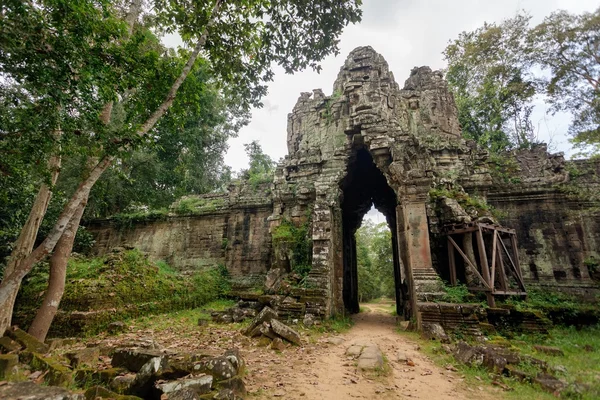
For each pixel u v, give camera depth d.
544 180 14.98
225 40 10.25
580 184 14.25
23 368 4.97
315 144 17.69
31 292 11.25
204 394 4.05
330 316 12.55
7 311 7.52
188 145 24.94
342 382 5.66
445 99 18.73
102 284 10.98
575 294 12.88
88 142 6.68
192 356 5.38
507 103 24.95
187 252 19.86
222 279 17.61
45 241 5.77
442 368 6.68
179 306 13.79
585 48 15.02
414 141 13.59
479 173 15.28
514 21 23.17
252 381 5.49
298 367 6.48
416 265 11.78
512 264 11.88
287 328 8.51
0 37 4.53
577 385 5.04
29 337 6.55
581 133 13.26
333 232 14.59
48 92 5.07
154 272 13.80
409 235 12.22
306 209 15.93
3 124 5.37
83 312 9.84
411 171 12.87
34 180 10.63
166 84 8.39
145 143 7.32
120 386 4.37
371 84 16.48
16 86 5.73
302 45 11.19
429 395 5.16
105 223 21.94
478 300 10.89
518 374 5.81
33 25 4.89
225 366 4.80
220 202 20.19
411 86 19.59
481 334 9.11
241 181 20.22
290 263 14.26
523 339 9.04
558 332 9.80
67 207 6.09
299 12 10.37
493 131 25.39
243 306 12.72
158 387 4.00
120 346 7.13
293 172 17.25
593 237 13.74
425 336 9.62
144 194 24.44
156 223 21.25
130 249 14.14
